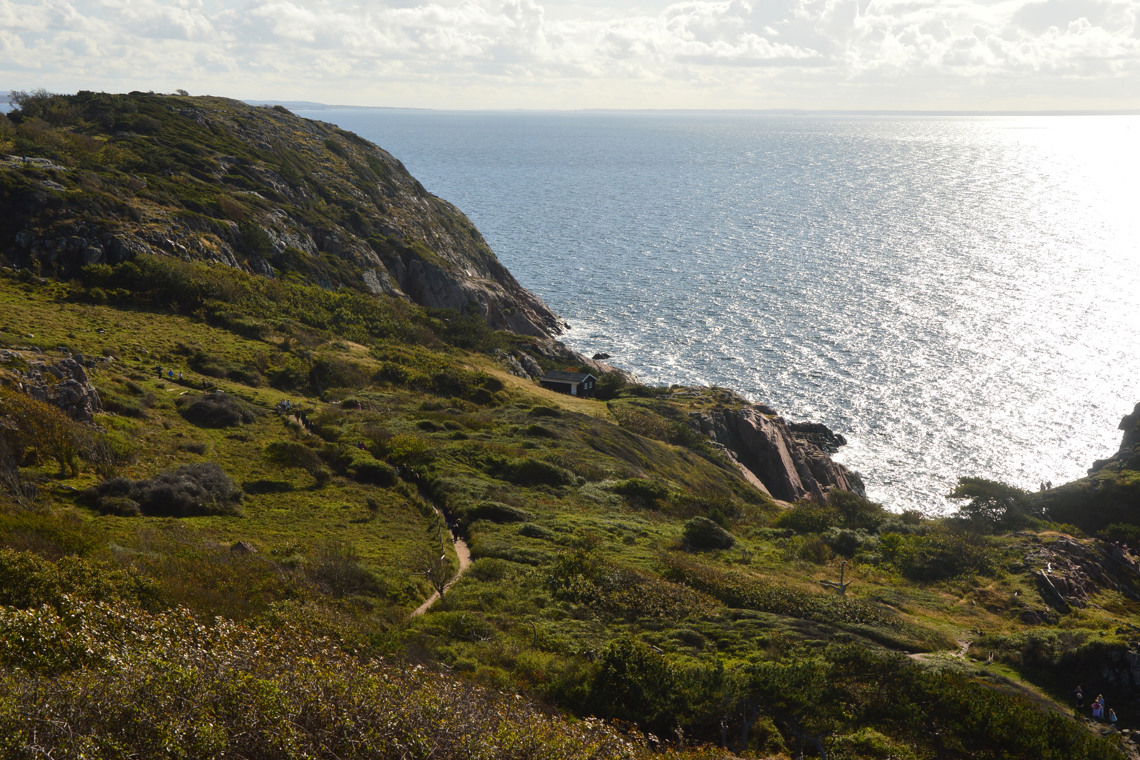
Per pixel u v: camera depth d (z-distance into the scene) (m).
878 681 28.70
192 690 15.11
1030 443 102.81
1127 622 48.59
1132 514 69.94
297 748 14.38
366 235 133.75
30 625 17.72
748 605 40.28
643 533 52.59
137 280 86.19
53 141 112.94
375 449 60.78
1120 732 32.06
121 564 29.36
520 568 40.62
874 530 63.94
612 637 33.62
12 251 84.94
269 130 154.88
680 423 91.31
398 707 15.95
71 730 13.42
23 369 52.12
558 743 16.84
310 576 36.12
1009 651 38.50
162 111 140.75
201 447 54.72
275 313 92.19
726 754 22.64
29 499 40.28
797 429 103.44
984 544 59.56
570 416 81.44
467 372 91.44
